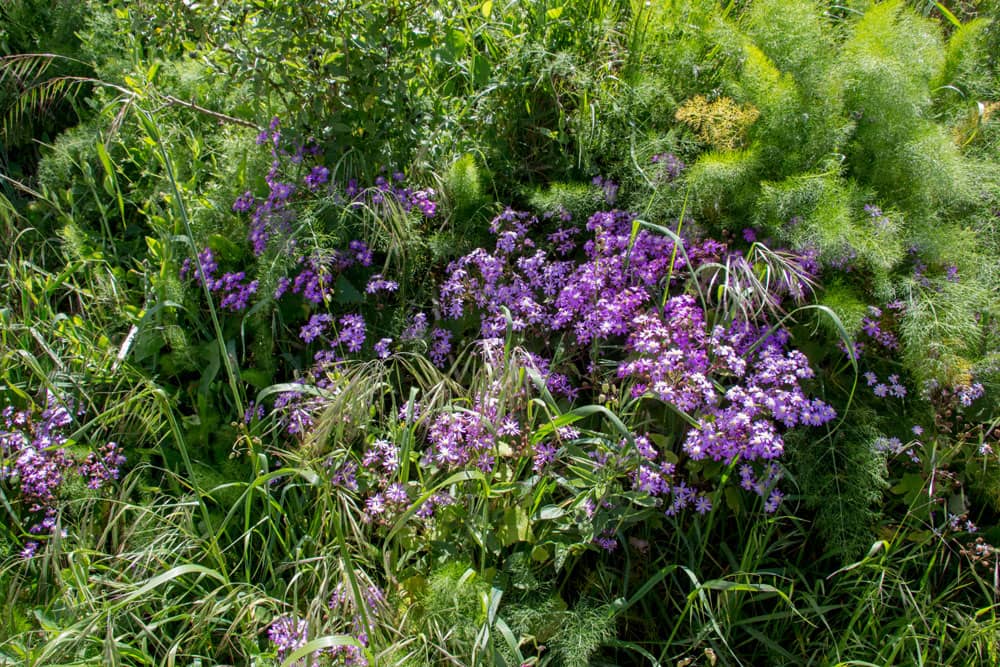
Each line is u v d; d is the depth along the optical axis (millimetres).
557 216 2787
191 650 2199
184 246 2846
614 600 2162
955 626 2223
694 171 2516
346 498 2213
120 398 2711
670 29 3045
